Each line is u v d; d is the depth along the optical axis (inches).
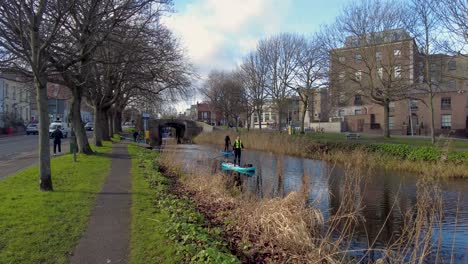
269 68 1925.4
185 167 685.9
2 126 1904.5
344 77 1309.1
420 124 1923.0
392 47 1178.6
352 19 1254.9
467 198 562.6
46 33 459.2
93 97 1031.0
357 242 362.0
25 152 883.4
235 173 814.5
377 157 916.0
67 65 442.6
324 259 281.6
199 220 312.3
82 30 463.8
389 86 1180.5
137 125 2393.0
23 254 203.9
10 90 2308.1
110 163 652.7
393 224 428.8
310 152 1138.0
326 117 2635.3
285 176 744.3
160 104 1482.5
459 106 1939.0
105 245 223.9
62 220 271.7
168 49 867.4
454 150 842.8
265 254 284.2
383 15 1207.6
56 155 809.5
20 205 305.6
